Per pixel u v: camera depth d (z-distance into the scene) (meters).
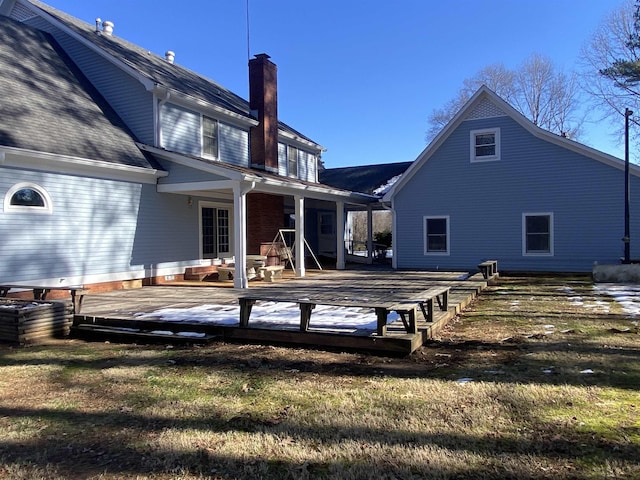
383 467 2.82
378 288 10.73
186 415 3.75
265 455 3.03
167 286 12.20
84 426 3.58
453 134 16.25
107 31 15.78
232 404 3.97
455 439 3.17
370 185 21.58
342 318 7.01
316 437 3.27
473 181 16.02
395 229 17.17
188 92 13.78
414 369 4.89
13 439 3.38
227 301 9.13
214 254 15.12
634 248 14.03
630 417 3.44
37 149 9.41
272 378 4.68
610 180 14.20
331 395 4.12
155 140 12.64
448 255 16.44
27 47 12.49
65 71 12.95
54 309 7.03
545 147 14.98
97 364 5.38
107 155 11.10
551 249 15.00
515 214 15.46
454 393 4.04
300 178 20.55
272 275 13.39
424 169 16.72
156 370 5.06
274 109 17.28
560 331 6.39
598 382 4.23
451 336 6.37
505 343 5.85
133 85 12.94
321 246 23.45
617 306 8.28
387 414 3.64
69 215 10.29
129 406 3.98
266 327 6.35
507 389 4.09
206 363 5.30
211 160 14.43
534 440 3.11
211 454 3.06
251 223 16.22
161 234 12.88
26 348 6.25
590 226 14.49
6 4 14.35
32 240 9.53
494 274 13.83
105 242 11.16
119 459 3.04
